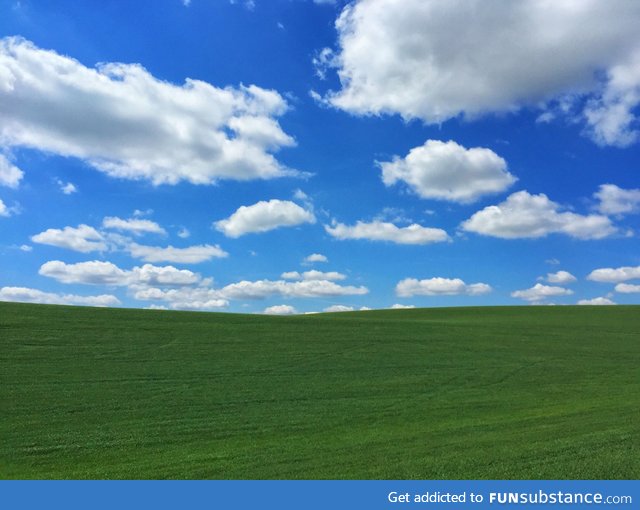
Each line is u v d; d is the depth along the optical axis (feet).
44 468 44.24
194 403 67.56
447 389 78.79
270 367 90.17
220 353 98.53
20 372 78.54
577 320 175.32
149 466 43.09
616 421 53.11
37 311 120.57
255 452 46.44
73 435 53.72
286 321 136.46
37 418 59.36
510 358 106.22
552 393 77.05
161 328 115.55
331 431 55.93
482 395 75.15
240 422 59.52
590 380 87.30
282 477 38.29
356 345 112.37
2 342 93.91
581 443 43.24
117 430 55.77
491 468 37.81
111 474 41.16
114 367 84.43
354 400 70.79
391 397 72.90
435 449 43.88
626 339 132.57
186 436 54.03
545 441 44.78
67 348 93.76
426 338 125.18
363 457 42.34
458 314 211.20
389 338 122.31
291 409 65.62
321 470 39.27
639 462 38.32
